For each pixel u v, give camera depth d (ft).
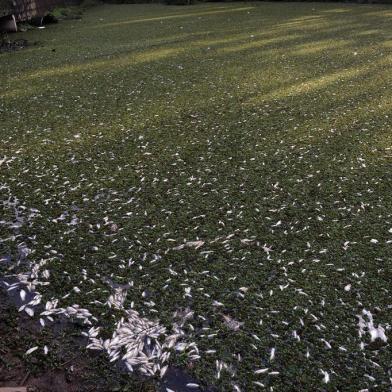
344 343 4.83
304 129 10.00
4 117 11.32
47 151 9.30
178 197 7.56
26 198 7.63
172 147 9.32
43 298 5.53
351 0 32.04
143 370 4.56
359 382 4.42
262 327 5.05
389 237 6.43
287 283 5.66
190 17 27.81
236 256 6.16
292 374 4.51
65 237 6.64
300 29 21.89
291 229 6.68
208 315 5.23
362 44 17.95
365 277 5.72
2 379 4.47
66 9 31.60
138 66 15.81
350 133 9.73
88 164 8.72
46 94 13.04
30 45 20.42
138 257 6.21
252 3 33.60
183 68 15.31
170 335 4.94
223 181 8.00
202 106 11.59
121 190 7.81
